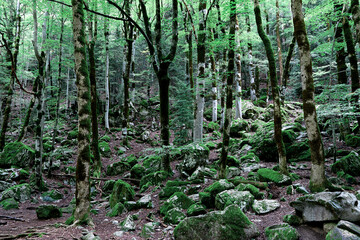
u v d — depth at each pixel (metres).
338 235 3.07
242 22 18.06
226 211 4.11
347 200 3.48
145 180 8.66
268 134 9.66
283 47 27.12
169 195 6.75
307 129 4.70
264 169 6.91
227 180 6.29
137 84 28.97
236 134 14.18
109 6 11.67
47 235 4.05
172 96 20.94
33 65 22.45
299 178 6.39
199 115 9.97
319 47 8.88
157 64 8.90
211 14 11.80
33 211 6.99
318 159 4.59
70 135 15.74
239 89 15.94
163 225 4.96
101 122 19.80
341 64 8.74
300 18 4.68
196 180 7.47
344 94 6.29
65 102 22.38
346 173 5.95
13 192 7.89
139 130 17.91
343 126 8.83
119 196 6.89
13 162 10.73
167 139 8.62
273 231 3.76
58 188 9.62
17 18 12.12
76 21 5.24
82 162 5.05
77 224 4.75
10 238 3.81
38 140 9.14
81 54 5.24
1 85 17.50
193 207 5.11
